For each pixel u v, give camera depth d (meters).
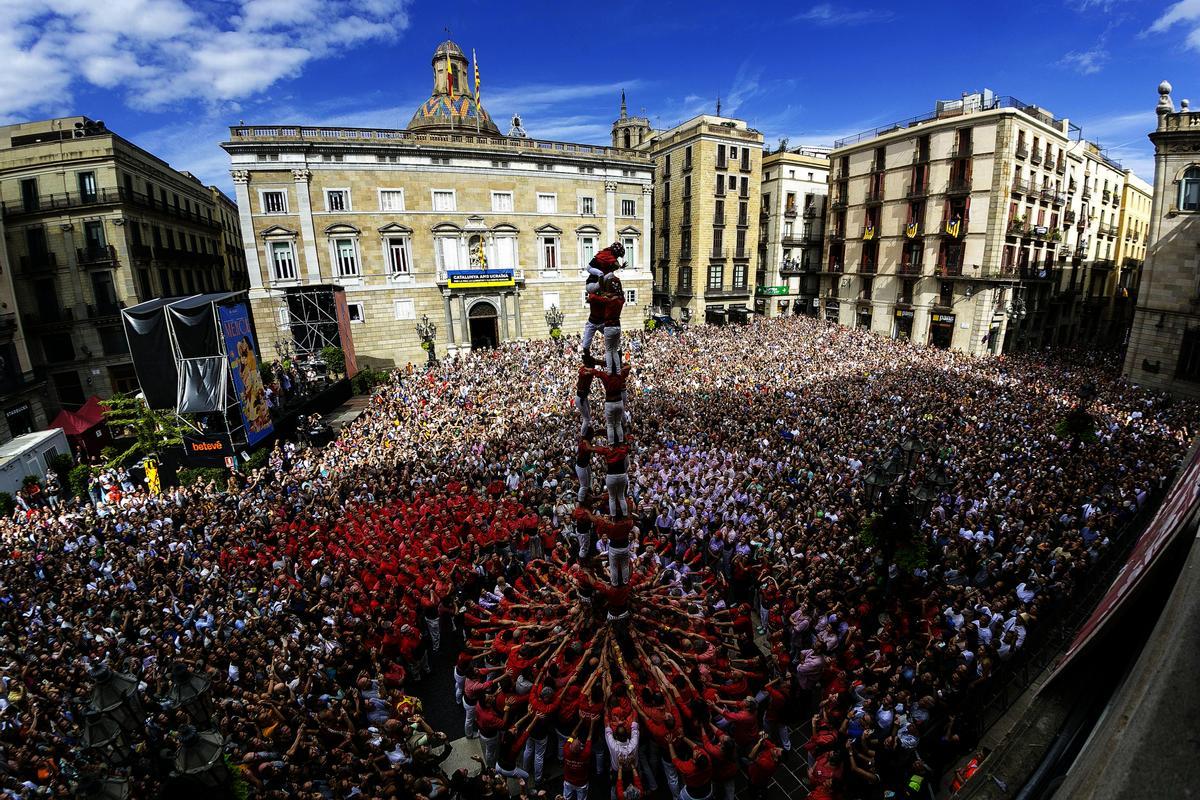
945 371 34.47
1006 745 3.87
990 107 43.25
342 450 23.72
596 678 10.95
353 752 10.33
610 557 10.93
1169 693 1.85
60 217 36.34
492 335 48.97
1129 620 3.46
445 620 15.14
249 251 39.50
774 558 14.88
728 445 22.14
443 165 43.12
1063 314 51.78
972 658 11.38
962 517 16.67
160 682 10.85
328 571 15.14
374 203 41.81
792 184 58.78
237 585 14.54
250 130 38.75
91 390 37.62
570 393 30.61
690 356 37.91
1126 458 20.11
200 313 22.33
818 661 11.56
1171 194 31.03
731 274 59.62
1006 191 41.47
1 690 11.12
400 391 32.09
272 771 9.27
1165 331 31.55
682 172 58.62
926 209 46.34
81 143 35.88
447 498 19.17
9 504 22.28
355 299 42.25
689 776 9.18
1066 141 46.31
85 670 11.33
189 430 23.23
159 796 5.64
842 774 9.20
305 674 11.47
